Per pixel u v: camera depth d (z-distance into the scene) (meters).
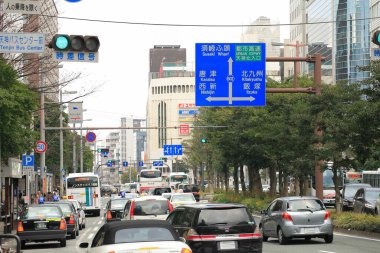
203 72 47.22
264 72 47.34
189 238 22.88
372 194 51.94
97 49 25.42
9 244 19.73
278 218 34.94
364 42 155.38
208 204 23.88
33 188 80.00
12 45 24.81
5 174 49.00
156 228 17.25
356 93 46.19
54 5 39.09
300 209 34.41
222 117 77.88
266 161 75.81
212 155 110.31
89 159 182.00
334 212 48.97
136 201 33.53
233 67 47.34
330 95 46.72
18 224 37.41
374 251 29.64
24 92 38.59
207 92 47.12
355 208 53.62
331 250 30.38
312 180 79.25
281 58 47.88
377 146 38.53
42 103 63.59
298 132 51.88
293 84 65.81
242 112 74.56
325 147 46.53
